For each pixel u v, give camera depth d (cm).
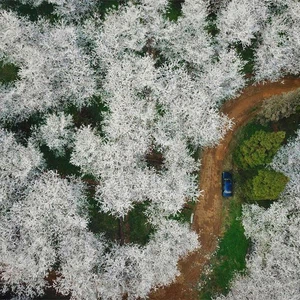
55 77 2391
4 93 2380
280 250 2462
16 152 2330
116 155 2352
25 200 2331
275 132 2505
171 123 2450
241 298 2530
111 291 2366
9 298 2516
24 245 2295
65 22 2402
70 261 2286
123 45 2447
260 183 2383
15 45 2327
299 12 2511
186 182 2466
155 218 2503
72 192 2378
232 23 2461
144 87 2486
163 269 2466
